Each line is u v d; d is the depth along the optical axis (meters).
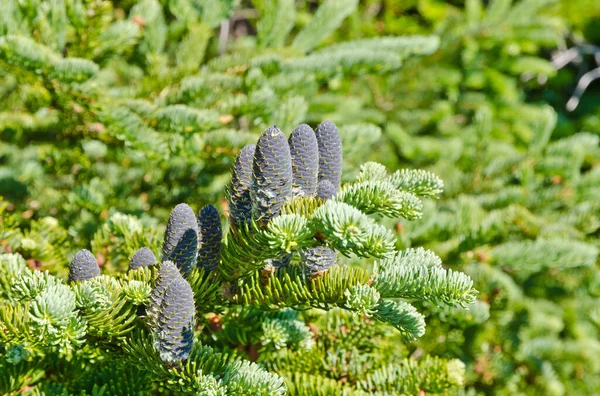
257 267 1.12
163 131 1.39
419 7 3.53
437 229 1.68
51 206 1.78
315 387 1.21
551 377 2.22
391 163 2.77
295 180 1.10
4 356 1.14
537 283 2.59
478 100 3.36
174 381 1.09
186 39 1.63
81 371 1.18
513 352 2.18
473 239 1.63
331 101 2.27
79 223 1.53
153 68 1.59
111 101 1.37
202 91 1.43
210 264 1.12
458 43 2.85
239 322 1.21
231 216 1.11
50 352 1.17
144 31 1.60
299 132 1.09
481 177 2.14
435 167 2.37
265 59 1.50
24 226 1.68
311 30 1.78
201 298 1.12
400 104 2.88
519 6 2.91
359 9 3.39
